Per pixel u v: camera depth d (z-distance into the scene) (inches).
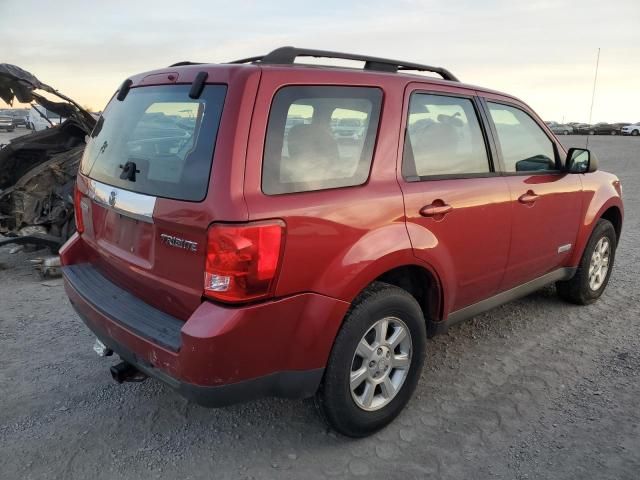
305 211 98.2
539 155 162.6
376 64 124.9
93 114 261.7
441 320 131.7
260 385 99.8
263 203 93.4
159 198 99.7
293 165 100.1
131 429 121.6
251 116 94.8
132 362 108.0
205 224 91.3
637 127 1983.3
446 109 133.1
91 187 124.0
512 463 110.5
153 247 103.7
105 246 120.8
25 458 111.1
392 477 106.7
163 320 105.6
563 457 112.0
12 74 224.1
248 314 93.0
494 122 146.6
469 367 150.1
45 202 242.4
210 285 92.5
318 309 101.4
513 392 137.2
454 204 126.6
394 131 117.6
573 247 176.6
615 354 157.6
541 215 156.1
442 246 124.5
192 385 94.3
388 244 110.8
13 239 229.8
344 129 109.5
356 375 112.8
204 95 100.1
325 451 114.7
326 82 107.6
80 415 126.7
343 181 107.8
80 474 106.7
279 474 107.7
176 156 100.7
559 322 180.4
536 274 164.9
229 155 92.4
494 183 139.9
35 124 909.2
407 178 119.0
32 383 140.5
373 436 119.8
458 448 115.4
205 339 90.7
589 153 166.2
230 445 116.6
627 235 309.3
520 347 162.1
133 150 113.1
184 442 117.3
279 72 100.6
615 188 193.9
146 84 119.4
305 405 131.8
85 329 175.0
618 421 124.3
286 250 95.7
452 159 132.3
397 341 119.1
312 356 103.0
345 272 103.8
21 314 187.3
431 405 131.6
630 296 205.5
